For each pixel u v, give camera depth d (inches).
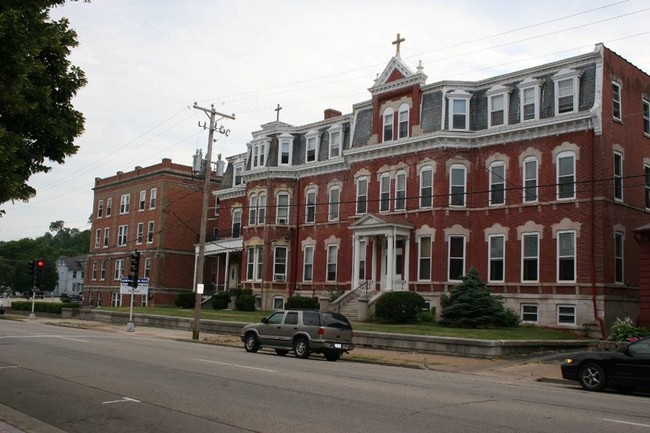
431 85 1542.8
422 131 1524.4
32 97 473.1
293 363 810.2
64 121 510.0
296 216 1921.8
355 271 1589.6
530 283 1332.4
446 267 1443.2
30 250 5324.8
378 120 1633.9
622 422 434.9
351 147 1732.3
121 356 803.4
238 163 2304.4
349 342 950.4
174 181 2511.1
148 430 386.3
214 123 1362.0
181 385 557.3
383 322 1357.0
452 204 1460.4
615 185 1295.5
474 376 776.3
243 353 955.3
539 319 1309.1
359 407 462.3
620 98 1338.6
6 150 422.3
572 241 1285.7
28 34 428.8
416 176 1525.6
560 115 1306.6
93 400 482.6
